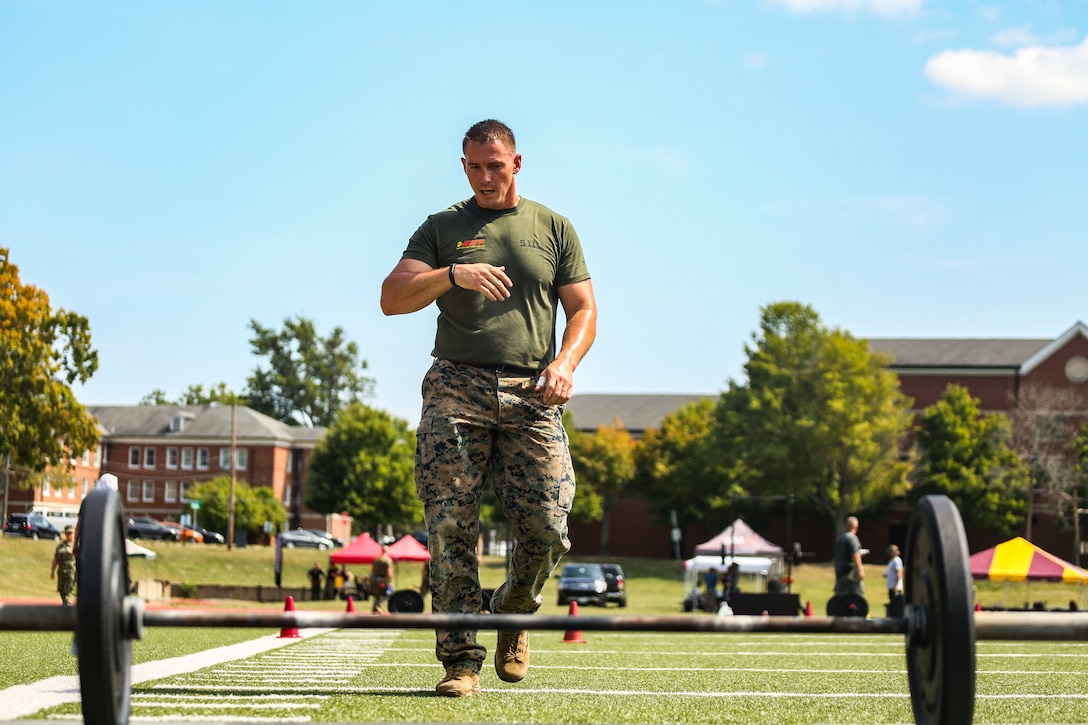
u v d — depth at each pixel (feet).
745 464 248.11
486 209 18.24
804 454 241.55
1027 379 269.03
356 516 308.19
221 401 440.86
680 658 33.24
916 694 11.35
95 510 10.01
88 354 173.37
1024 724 15.19
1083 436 249.14
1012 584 186.19
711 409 297.33
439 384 17.78
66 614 10.40
